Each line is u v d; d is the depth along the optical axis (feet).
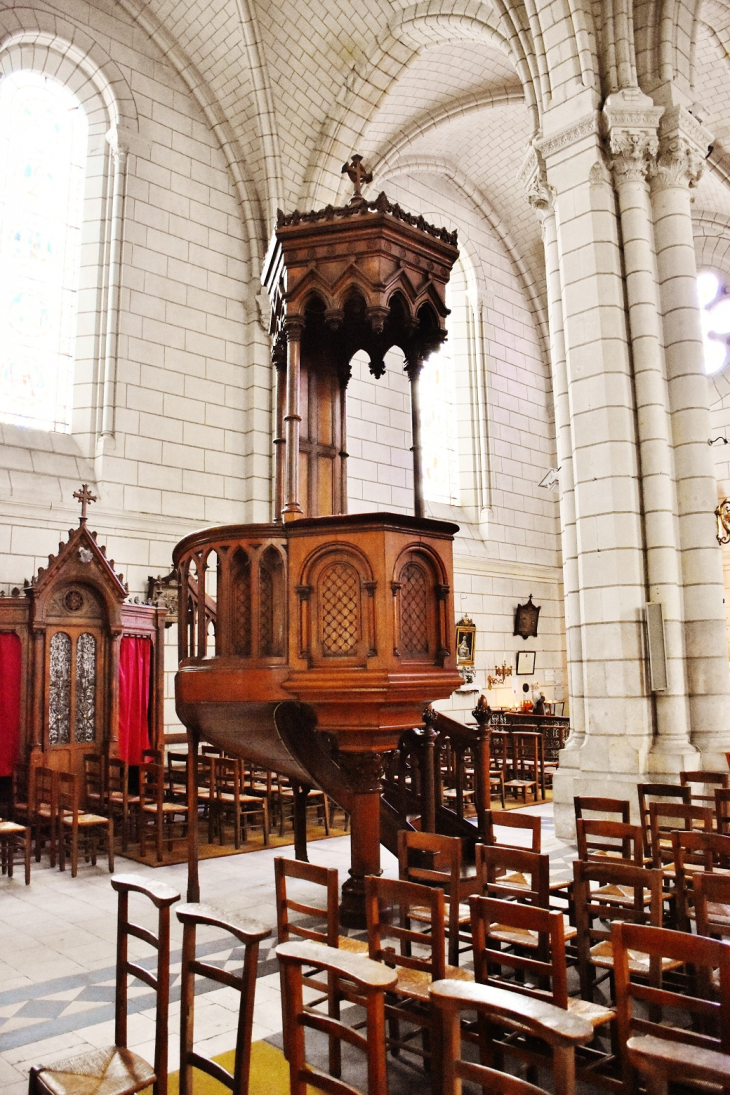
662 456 31.68
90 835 30.35
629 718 29.96
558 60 33.91
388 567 17.65
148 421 43.27
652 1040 7.52
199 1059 10.34
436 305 22.50
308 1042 13.56
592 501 31.83
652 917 12.16
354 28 47.62
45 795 30.83
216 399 46.47
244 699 18.37
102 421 41.60
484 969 10.55
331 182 51.13
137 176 44.52
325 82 49.14
